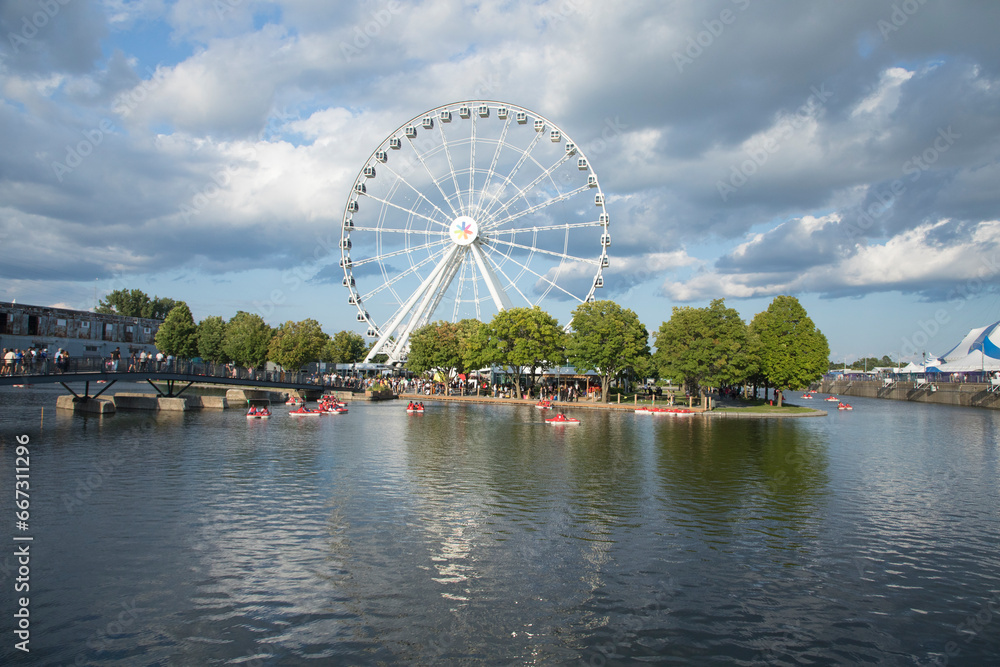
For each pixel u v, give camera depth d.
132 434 54.25
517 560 23.78
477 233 111.69
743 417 87.19
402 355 136.12
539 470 40.78
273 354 123.25
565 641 17.86
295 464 41.44
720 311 93.62
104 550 24.05
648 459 45.78
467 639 17.84
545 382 128.50
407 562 23.36
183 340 140.38
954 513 31.64
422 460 44.06
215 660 16.55
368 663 16.55
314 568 22.61
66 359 60.53
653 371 117.00
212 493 32.81
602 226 111.50
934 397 149.25
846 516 30.78
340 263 118.00
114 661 16.42
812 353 103.25
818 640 18.23
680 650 17.55
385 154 116.31
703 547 25.70
